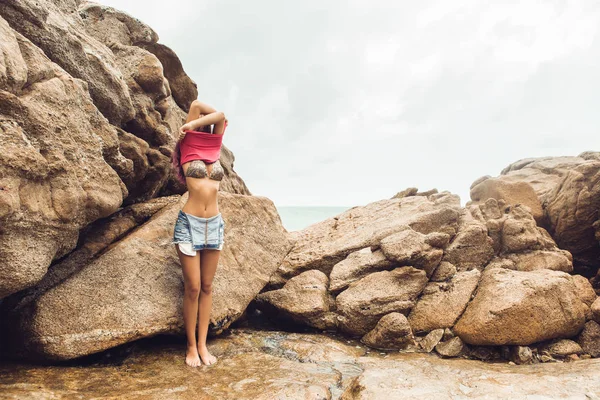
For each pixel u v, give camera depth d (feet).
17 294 13.37
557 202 25.38
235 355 14.98
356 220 25.57
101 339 13.04
